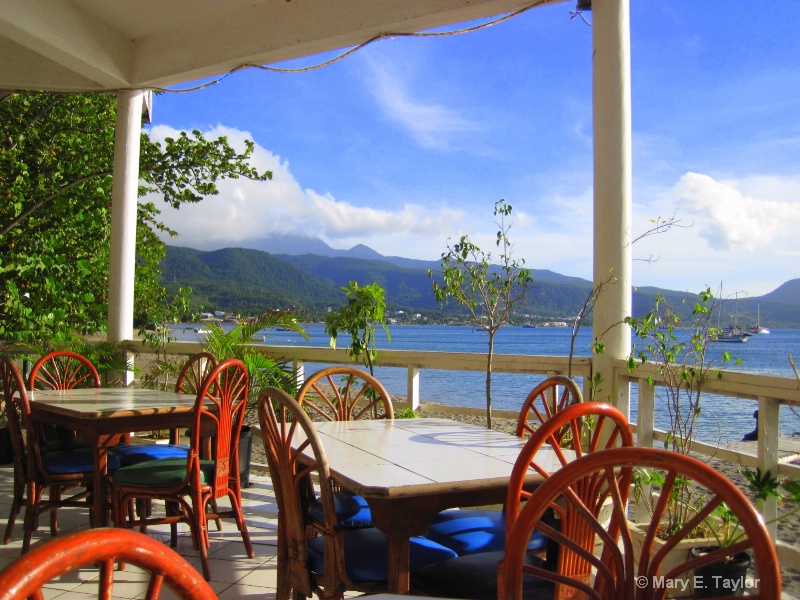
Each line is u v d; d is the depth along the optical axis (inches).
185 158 368.8
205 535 126.7
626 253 155.1
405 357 192.2
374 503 76.7
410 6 176.4
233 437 138.3
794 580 112.9
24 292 296.2
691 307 128.0
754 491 113.2
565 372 163.2
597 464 48.4
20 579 27.2
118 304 237.6
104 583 30.9
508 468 81.9
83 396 151.0
